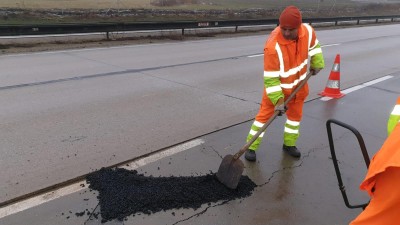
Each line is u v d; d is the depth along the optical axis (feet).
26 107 19.26
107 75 27.07
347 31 73.41
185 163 13.41
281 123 17.75
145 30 50.42
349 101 22.25
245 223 10.04
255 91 24.11
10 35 38.83
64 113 18.54
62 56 34.60
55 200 10.80
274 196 11.43
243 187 11.76
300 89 13.47
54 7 63.72
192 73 28.86
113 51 38.58
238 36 58.44
